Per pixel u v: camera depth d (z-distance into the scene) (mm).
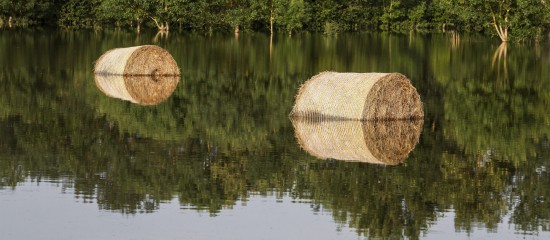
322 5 92062
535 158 21156
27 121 24422
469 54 59594
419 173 19078
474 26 94500
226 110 27859
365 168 19406
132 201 16203
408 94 26094
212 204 16125
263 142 22188
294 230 14594
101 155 20203
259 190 17266
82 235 13930
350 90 25609
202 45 62281
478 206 16500
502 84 38656
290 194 16938
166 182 17750
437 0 97000
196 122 25203
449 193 17391
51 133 22734
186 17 80938
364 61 51031
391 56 56031
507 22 75875
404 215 15719
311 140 22438
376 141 22422
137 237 13883
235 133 23422
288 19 83125
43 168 18688
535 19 75188
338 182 17984
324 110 25656
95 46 55531
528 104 31688
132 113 26672
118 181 17688
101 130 23469
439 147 22234
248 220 15125
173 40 67125
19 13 79438
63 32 72250
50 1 79938
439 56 56906
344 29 94062
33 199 16109
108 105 28219
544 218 15711
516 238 14469
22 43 55750
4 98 28891
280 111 27828
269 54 54781
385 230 14680
